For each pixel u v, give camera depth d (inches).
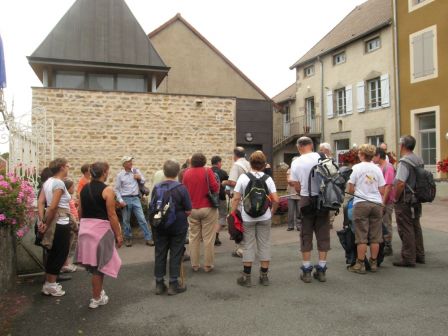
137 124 497.0
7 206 187.3
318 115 906.1
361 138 773.3
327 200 186.1
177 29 813.2
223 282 204.1
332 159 199.6
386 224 248.7
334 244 287.9
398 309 159.8
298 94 982.4
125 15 599.8
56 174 190.4
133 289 196.9
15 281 209.0
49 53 533.6
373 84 756.6
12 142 236.5
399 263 224.4
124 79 572.4
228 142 535.5
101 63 534.3
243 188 196.2
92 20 578.9
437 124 579.8
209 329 146.4
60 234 187.6
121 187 307.9
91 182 174.9
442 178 542.9
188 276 217.3
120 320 156.8
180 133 515.2
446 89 566.6
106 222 171.3
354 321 149.3
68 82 552.4
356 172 211.8
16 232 202.2
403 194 219.1
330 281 199.0
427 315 153.0
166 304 173.6
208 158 525.3
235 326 148.3
